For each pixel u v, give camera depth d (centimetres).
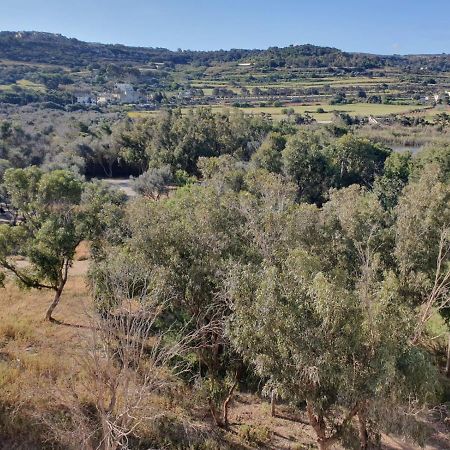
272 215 1969
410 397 1140
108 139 7525
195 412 1778
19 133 6619
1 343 2141
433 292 1756
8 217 4791
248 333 1165
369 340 1123
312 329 1116
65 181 2389
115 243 2205
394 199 4462
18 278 2422
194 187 3822
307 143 6034
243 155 7281
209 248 1617
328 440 1345
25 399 1627
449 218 2066
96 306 1566
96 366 1262
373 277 1600
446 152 5588
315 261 1232
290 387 1173
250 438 1670
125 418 1234
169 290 1502
